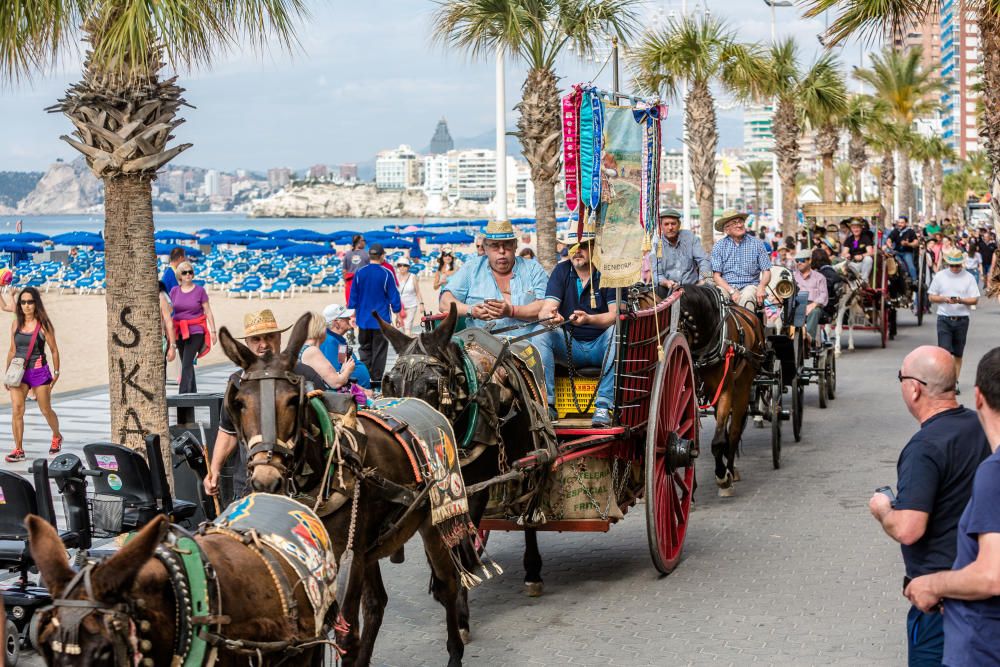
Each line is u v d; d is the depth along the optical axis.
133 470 7.62
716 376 11.03
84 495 7.49
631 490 8.80
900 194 77.88
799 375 14.12
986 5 13.05
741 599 8.12
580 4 18.69
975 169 105.50
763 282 12.90
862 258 24.14
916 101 56.97
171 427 9.81
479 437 7.28
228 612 3.86
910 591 4.34
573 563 9.31
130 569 3.42
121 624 3.40
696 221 72.19
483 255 8.80
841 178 92.00
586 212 8.31
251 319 7.32
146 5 7.30
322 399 5.57
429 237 68.44
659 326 9.00
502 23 18.75
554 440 7.84
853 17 11.75
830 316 20.86
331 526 5.46
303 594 4.25
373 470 5.65
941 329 16.47
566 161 8.27
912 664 4.79
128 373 8.96
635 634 7.43
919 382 4.80
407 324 23.92
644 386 8.71
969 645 4.09
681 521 9.20
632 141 8.33
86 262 55.66
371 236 63.81
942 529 4.66
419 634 7.61
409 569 9.27
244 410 5.00
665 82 30.77
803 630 7.40
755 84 32.50
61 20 7.71
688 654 7.02
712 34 30.80
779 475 12.39
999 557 3.90
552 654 7.10
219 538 4.14
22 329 13.11
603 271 8.26
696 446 9.55
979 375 4.27
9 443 14.05
